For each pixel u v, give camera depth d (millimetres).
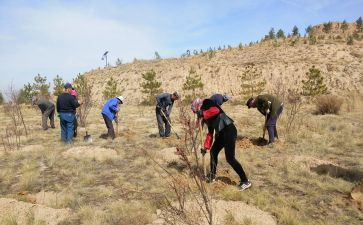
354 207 5363
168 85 41188
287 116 13688
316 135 10508
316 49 44750
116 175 7184
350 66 38344
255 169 7297
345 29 69562
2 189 6570
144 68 46906
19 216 5168
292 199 5637
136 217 4918
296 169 7117
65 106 10273
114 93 32375
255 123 13070
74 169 7496
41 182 6836
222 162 7801
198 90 38844
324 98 16344
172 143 9438
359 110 17219
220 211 5066
